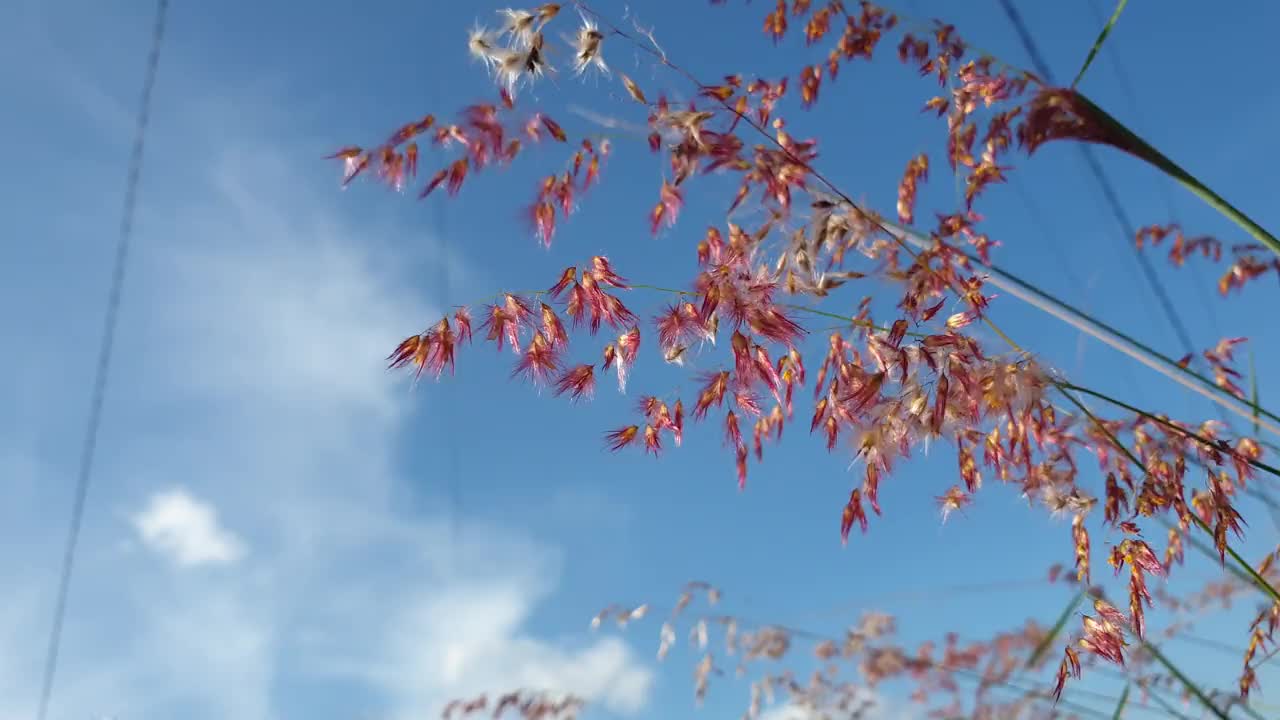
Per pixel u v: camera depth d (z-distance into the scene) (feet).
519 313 0.59
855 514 0.61
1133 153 0.55
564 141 0.58
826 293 0.59
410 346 0.58
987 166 0.59
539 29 0.57
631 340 0.60
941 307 0.60
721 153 0.57
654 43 0.57
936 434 0.59
